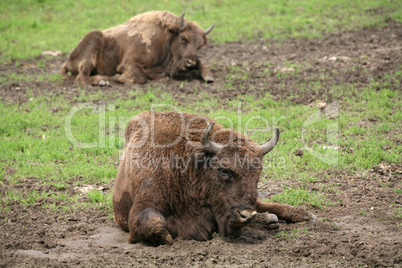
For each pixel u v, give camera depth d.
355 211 27.58
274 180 33.03
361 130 39.12
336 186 31.45
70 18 78.94
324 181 32.41
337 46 60.97
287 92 48.47
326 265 20.80
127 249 23.00
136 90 50.34
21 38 70.25
